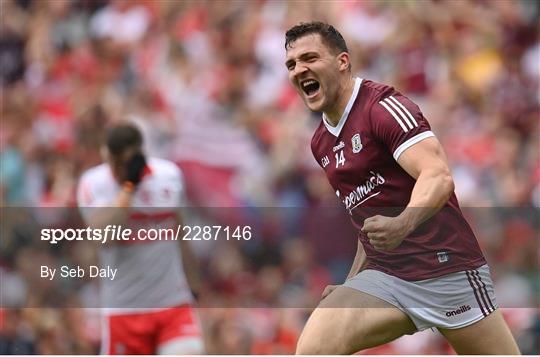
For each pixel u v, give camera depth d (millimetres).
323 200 33938
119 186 18750
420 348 25297
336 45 13266
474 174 33844
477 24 38688
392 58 38000
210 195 35250
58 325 22219
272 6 39812
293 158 35062
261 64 38469
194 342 18797
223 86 37875
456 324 13305
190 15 40062
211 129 36312
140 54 40125
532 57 38062
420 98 37312
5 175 37188
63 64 41031
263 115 36812
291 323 22422
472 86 37219
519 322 24031
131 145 18734
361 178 13352
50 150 37938
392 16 38688
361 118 13078
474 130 35438
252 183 35219
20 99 40281
